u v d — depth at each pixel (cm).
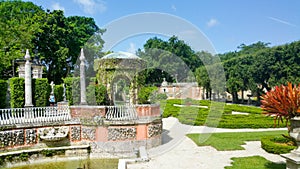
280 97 688
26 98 1744
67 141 1309
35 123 1259
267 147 1093
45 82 1922
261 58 4391
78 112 1328
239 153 1098
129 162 967
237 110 2919
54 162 1205
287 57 4172
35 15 3334
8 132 1185
